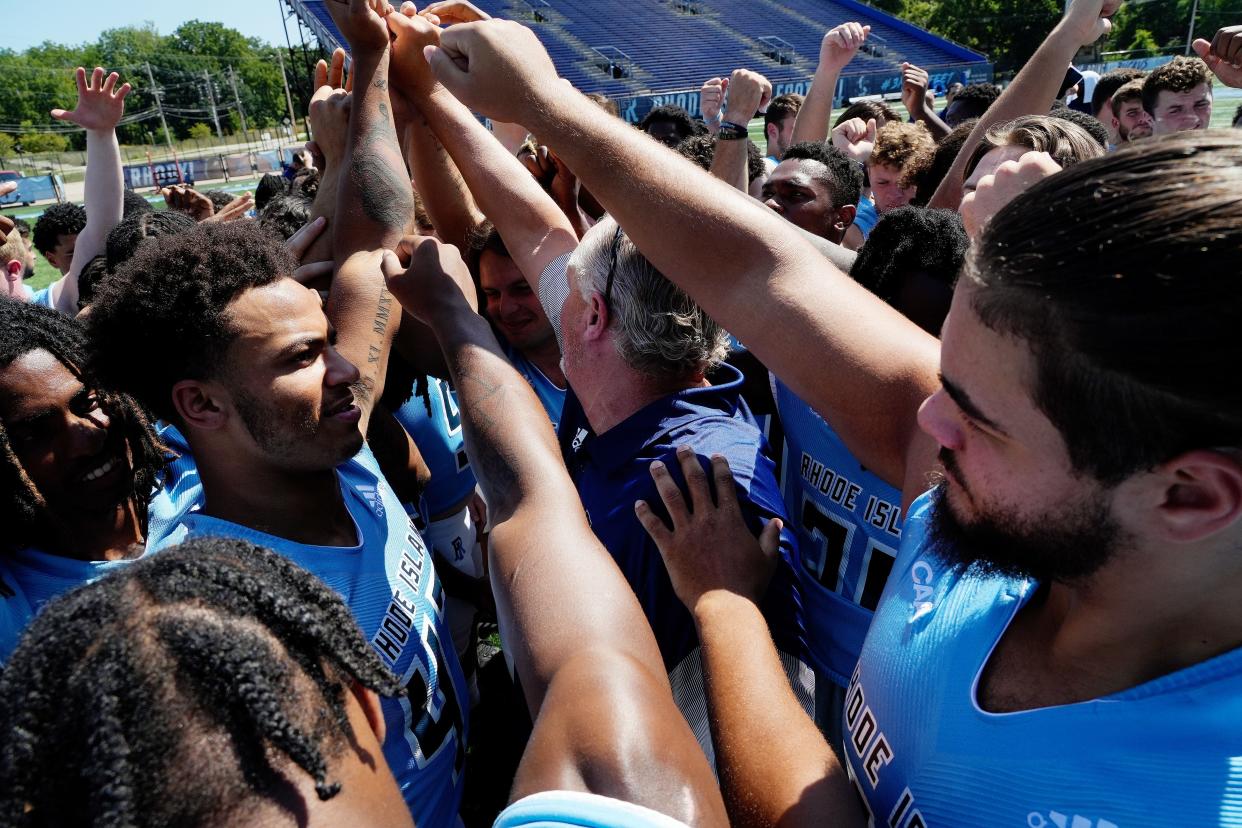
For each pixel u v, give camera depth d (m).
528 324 2.45
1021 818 0.69
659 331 1.34
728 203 1.06
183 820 0.56
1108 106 5.71
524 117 1.14
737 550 1.15
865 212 4.91
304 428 1.33
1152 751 0.63
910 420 0.98
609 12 35.41
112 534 1.52
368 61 1.78
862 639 1.49
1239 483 0.53
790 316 1.01
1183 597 0.63
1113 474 0.58
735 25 35.09
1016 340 0.59
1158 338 0.51
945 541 0.77
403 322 2.05
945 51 32.66
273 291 1.31
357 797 0.64
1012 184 1.05
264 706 0.60
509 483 1.14
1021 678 0.75
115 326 1.29
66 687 0.59
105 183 3.72
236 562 0.71
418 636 1.48
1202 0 40.72
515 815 0.69
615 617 0.90
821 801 0.81
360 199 1.78
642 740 0.73
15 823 0.57
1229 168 0.52
